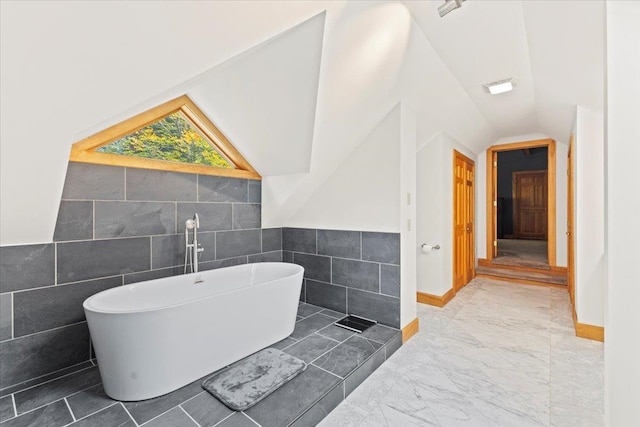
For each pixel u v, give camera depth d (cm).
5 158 137
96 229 204
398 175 257
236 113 240
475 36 198
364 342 232
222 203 283
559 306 343
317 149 252
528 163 909
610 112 97
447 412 169
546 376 204
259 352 215
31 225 171
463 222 432
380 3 162
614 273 96
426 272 357
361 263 282
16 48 105
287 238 343
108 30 115
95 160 201
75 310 195
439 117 314
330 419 164
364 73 204
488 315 317
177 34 130
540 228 888
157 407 157
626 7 94
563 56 199
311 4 143
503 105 328
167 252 243
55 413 151
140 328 157
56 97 128
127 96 149
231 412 153
